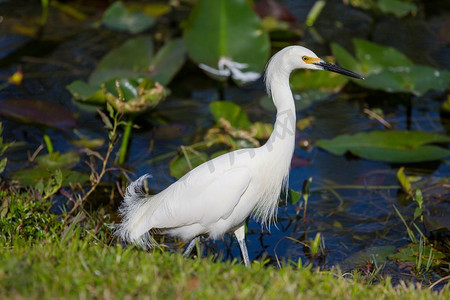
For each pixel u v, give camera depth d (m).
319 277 6.70
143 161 11.82
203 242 9.51
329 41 16.27
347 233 9.66
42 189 8.59
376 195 10.71
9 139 12.43
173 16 17.98
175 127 13.01
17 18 17.41
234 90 14.58
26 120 11.16
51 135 12.68
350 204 10.46
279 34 15.97
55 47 15.92
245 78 13.74
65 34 16.64
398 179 10.48
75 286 5.69
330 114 13.54
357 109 13.76
